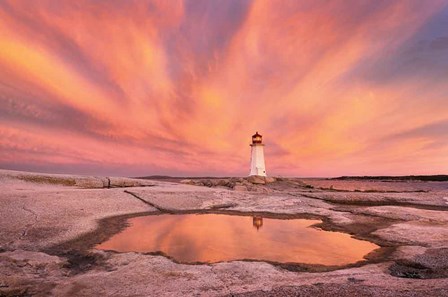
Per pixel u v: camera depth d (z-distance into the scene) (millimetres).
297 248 20953
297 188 73500
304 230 27000
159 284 13672
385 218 32188
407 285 12250
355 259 18453
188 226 28250
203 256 18781
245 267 16156
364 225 28812
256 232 26047
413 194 57781
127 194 44812
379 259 18297
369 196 52656
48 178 56125
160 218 32219
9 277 13914
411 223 29094
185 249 20375
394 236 23609
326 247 21250
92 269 16281
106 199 39469
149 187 59281
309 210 37219
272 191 60156
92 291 12930
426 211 36031
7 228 22781
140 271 15422
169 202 40812
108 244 21297
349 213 35688
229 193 51500
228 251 20031
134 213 34188
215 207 39281
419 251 18969
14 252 17625
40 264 16047
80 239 21969
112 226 27062
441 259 17141
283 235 24922
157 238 23297
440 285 12039
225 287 13109
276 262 17578
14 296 12539
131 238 23109
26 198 34406
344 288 11898
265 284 13219
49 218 26922
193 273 15156
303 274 15352
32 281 13969
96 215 30781
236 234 25141
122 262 17109
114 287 13352
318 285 12570
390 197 51594
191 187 63781
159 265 16391
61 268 16156
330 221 31109
